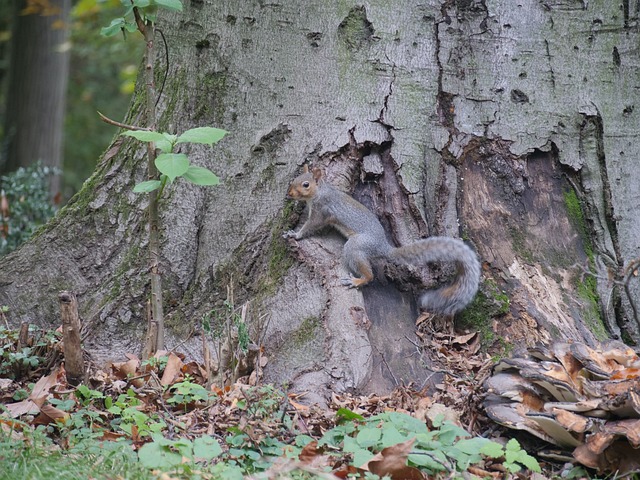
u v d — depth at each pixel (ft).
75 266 22.39
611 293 21.40
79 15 54.44
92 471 13.76
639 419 15.42
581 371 16.96
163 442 14.35
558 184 21.81
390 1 21.36
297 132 21.38
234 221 21.59
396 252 20.01
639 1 22.26
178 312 21.34
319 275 20.06
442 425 16.20
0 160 50.67
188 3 22.75
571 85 21.85
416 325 20.17
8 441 14.57
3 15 60.95
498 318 20.43
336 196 20.30
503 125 21.45
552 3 21.84
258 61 21.85
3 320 21.56
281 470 14.12
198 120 22.34
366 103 21.13
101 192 22.82
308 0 21.47
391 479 14.58
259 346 19.06
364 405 17.88
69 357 17.40
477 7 21.47
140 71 24.32
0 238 31.99
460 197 21.11
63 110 51.67
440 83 21.33
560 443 16.35
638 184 22.22
